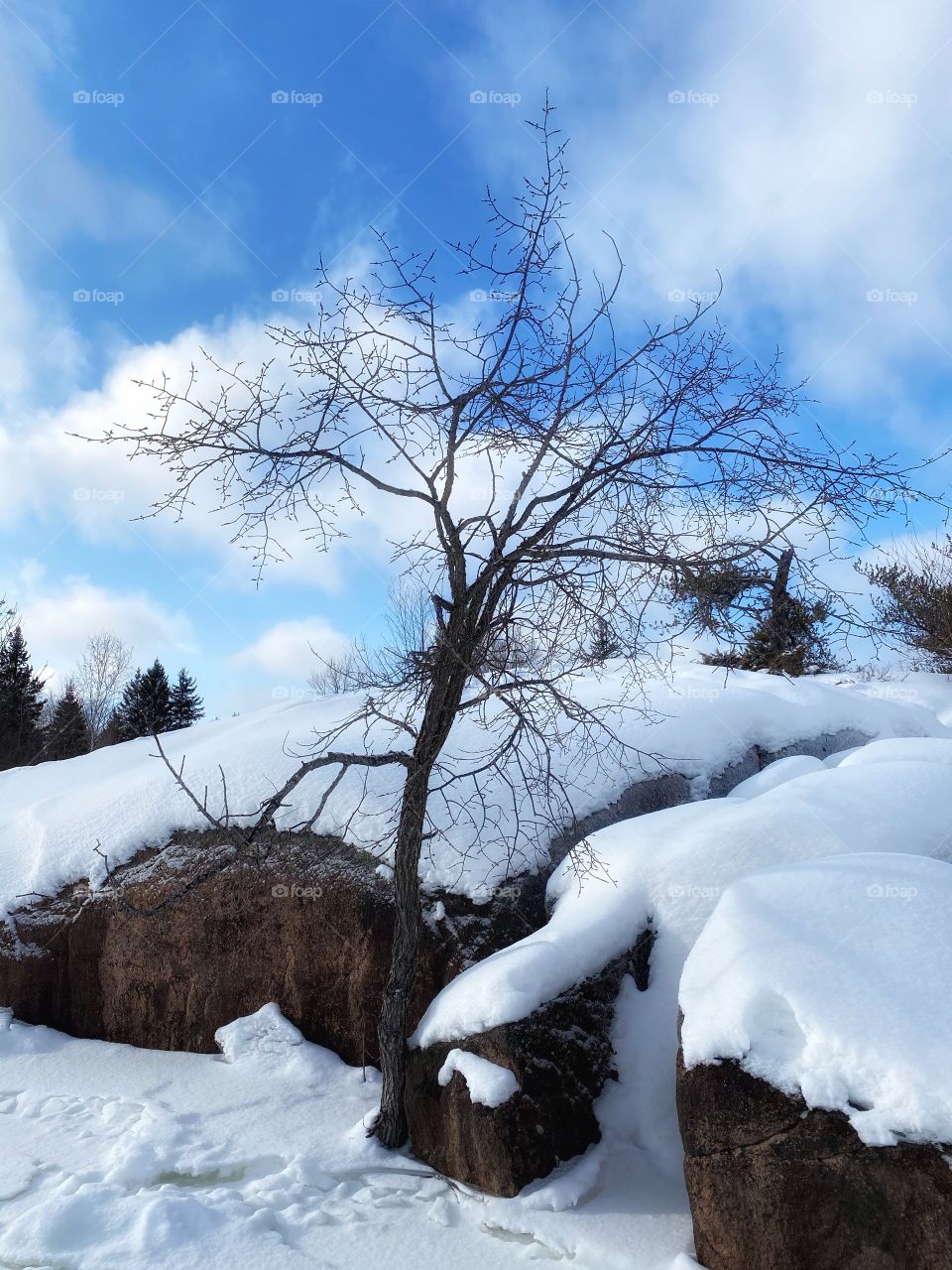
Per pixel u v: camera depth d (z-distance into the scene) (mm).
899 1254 3191
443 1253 3871
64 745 31688
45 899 7332
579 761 7328
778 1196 3445
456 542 4633
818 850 5199
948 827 5348
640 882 5418
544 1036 4574
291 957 6387
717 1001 3900
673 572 4465
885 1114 3299
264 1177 4562
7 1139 5020
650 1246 3803
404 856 4914
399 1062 4848
